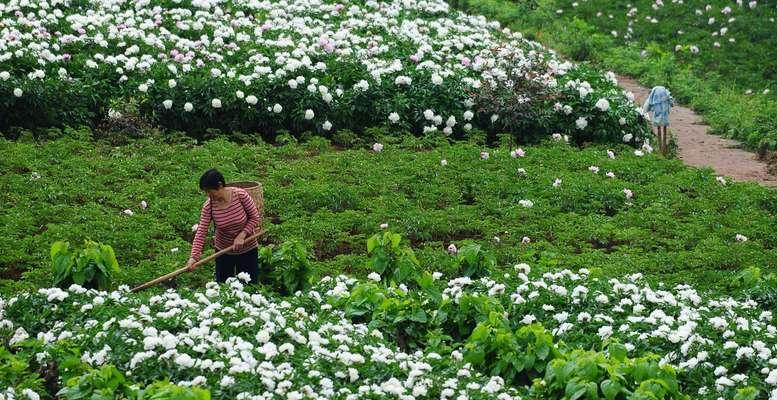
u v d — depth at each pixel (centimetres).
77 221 1523
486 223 1625
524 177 1897
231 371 858
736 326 1050
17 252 1363
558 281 1197
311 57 2389
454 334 1090
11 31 2336
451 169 1898
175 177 1766
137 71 2236
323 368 904
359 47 2511
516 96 2236
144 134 2042
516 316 1102
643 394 830
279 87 2208
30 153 1839
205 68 2272
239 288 1114
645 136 2334
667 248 1592
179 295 1096
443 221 1614
